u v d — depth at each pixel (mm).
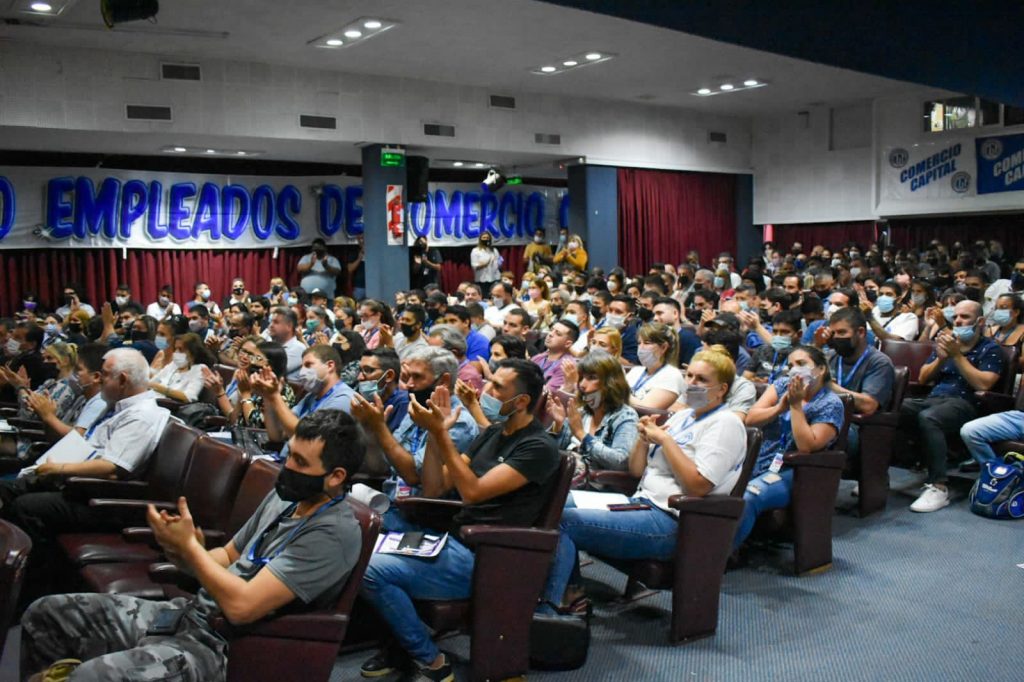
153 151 11609
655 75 12227
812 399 4105
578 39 10055
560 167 14938
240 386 4875
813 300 6570
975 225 15125
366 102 11453
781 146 16766
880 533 4664
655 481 3553
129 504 3496
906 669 3178
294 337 6184
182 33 9062
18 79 9172
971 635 3436
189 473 3492
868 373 4949
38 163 11328
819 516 4098
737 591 3936
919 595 3836
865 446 4855
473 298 9070
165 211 12125
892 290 7758
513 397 3041
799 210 16656
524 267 15633
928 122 15086
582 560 4398
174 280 12328
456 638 3555
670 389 4629
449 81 12109
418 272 13391
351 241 13672
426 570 2953
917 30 3256
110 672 2270
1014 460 4863
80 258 11680
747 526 3869
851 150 15961
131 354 3969
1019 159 14266
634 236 14953
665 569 3400
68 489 3740
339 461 2422
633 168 14828
